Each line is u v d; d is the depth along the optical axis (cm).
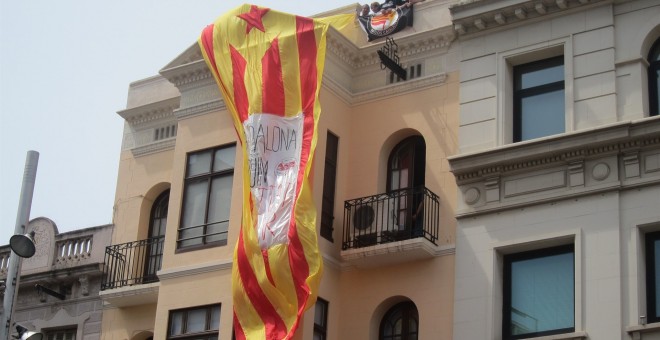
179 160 3009
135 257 3178
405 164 2955
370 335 2794
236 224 2842
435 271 2750
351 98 3044
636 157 2559
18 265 2334
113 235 3278
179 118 3055
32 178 2389
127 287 3062
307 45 2820
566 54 2734
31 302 3319
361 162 2969
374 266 2834
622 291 2481
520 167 2688
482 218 2712
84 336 3175
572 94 2695
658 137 2542
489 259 2669
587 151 2609
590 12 2739
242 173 2872
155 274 3147
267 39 2859
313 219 2628
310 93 2766
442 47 2953
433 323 2708
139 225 3256
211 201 2920
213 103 3012
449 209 2792
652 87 2655
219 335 2755
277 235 2645
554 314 2589
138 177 3312
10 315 2300
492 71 2825
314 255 2597
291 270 2606
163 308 2866
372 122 2994
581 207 2588
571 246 2612
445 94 2906
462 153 2791
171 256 2914
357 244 2858
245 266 2672
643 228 2522
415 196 2866
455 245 2734
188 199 2959
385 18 3062
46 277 3284
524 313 2623
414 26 3020
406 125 2938
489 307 2631
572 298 2578
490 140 2769
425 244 2728
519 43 2809
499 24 2839
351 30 3114
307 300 2567
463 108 2841
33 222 3412
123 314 3136
